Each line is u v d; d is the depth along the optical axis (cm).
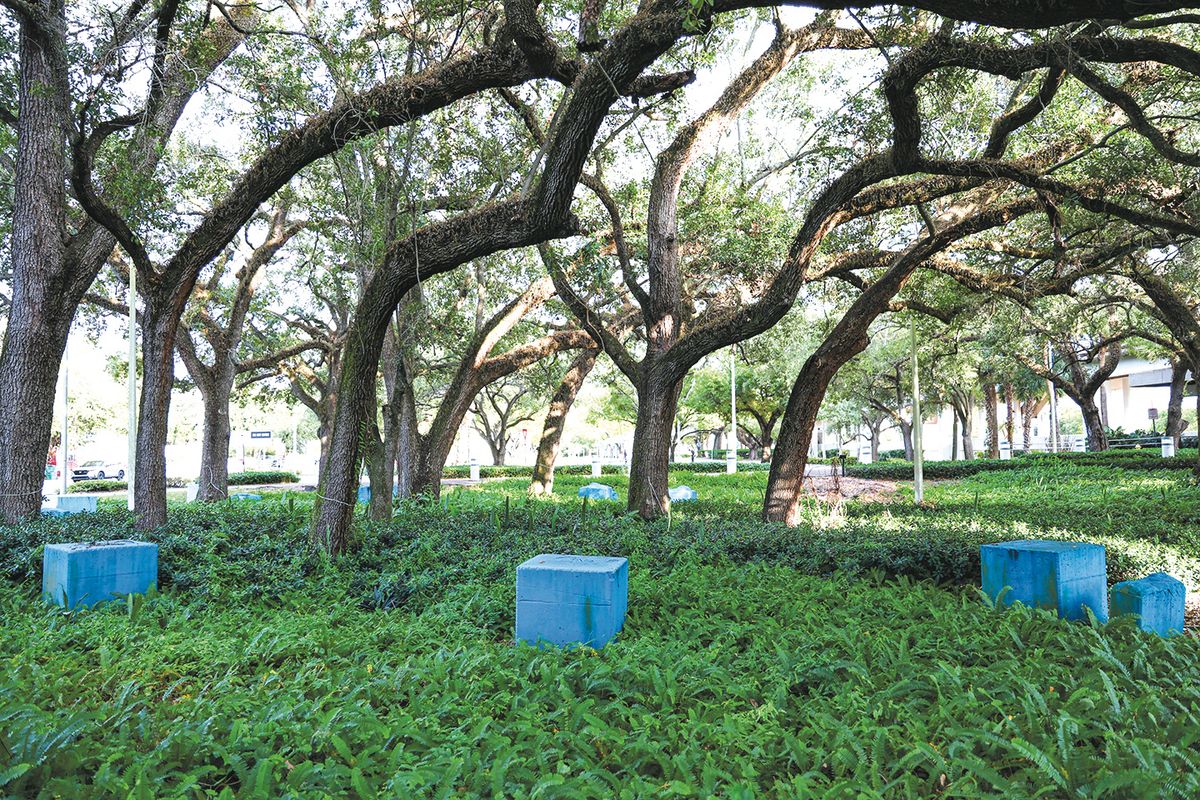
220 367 1848
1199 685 431
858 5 573
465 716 395
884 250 1352
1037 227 1371
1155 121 1070
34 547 805
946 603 648
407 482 1659
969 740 350
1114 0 500
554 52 729
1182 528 1052
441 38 1160
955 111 1085
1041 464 2595
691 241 1447
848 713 391
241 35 1051
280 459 6150
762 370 3478
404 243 830
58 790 298
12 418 1004
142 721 367
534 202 783
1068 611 604
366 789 302
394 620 618
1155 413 4672
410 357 1485
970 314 1542
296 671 471
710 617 588
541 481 2103
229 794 288
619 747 362
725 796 305
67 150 1050
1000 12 525
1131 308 2098
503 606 638
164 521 938
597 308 1755
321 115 852
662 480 1148
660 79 759
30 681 424
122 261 1552
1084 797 304
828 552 835
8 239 1311
